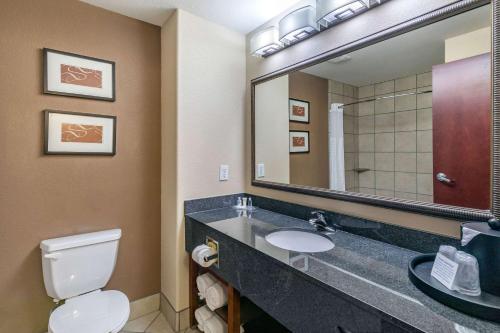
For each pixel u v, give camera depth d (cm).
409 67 117
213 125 198
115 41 184
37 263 159
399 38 120
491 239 75
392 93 124
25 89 153
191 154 188
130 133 192
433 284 81
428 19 108
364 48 133
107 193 183
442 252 86
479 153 98
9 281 152
